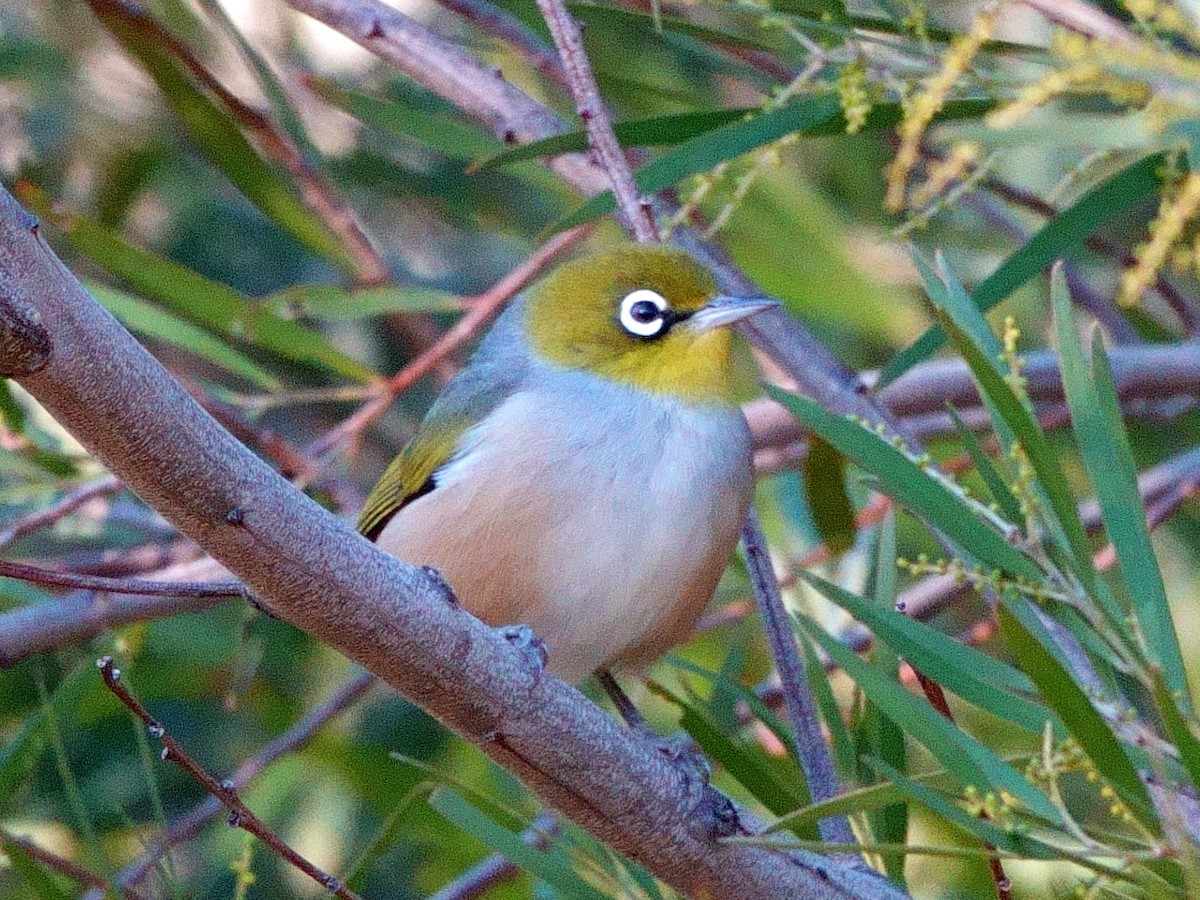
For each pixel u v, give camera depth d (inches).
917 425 505.4
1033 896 406.3
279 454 478.6
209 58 507.2
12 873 426.0
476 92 423.2
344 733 530.3
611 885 343.3
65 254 571.2
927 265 289.7
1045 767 250.4
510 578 365.4
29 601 470.0
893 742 326.0
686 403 374.6
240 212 591.2
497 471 365.1
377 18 430.6
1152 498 489.1
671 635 381.1
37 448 457.7
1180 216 255.1
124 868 462.6
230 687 520.7
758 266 503.5
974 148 295.9
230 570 242.5
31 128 551.8
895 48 323.6
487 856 478.0
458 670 258.1
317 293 466.3
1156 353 474.9
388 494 404.8
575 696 270.1
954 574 264.7
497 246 617.0
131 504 530.9
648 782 276.8
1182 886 242.2
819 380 386.9
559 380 378.0
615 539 362.9
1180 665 254.5
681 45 415.5
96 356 218.8
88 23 553.3
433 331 584.7
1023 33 429.4
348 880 351.3
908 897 294.0
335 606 246.4
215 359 470.6
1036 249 342.0
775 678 504.7
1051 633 300.2
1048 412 488.7
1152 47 267.3
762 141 337.4
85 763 522.9
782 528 522.9
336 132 563.5
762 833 261.7
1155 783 259.9
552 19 351.6
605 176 374.9
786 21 324.8
